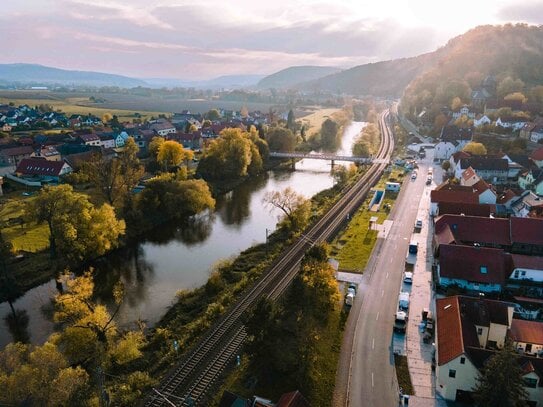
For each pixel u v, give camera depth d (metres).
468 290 78.50
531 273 80.31
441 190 120.25
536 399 52.69
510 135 197.12
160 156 155.38
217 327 68.44
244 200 147.00
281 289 80.00
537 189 127.00
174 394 54.59
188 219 127.94
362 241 103.31
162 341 67.00
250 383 55.81
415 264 91.00
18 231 109.12
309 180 174.38
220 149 163.38
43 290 87.31
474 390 52.09
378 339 66.06
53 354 54.41
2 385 48.69
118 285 88.69
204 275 92.88
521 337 61.56
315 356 58.56
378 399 54.19
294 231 110.12
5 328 75.44
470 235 93.94
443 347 56.88
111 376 59.19
